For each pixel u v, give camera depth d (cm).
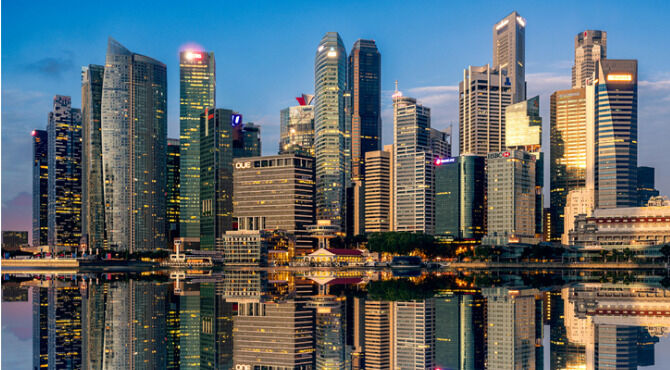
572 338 12019
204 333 13638
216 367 10525
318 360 11156
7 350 11394
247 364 10825
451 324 14612
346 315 16188
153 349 11912
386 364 10819
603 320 14125
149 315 16175
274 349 12031
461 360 10881
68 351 11488
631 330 12650
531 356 10719
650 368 9306
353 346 12375
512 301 18800
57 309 17350
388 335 13500
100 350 11688
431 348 12062
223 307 17912
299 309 17412
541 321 14438
